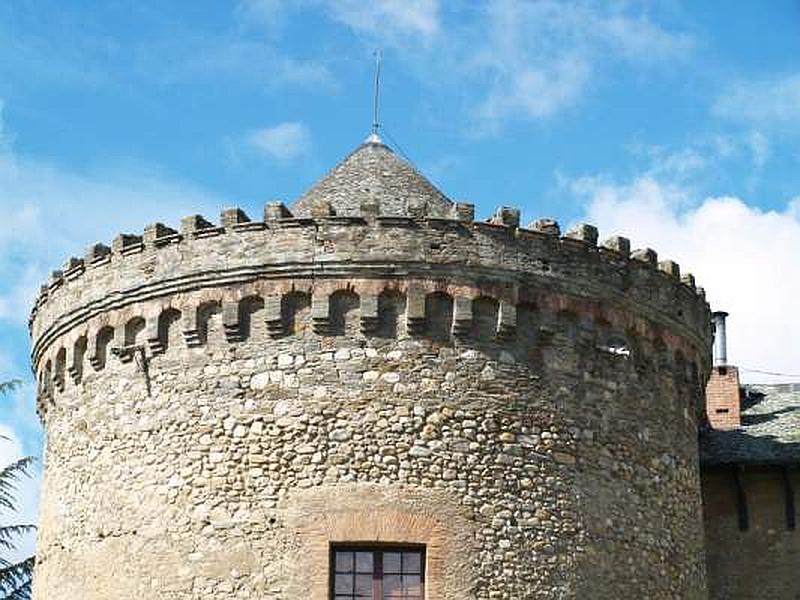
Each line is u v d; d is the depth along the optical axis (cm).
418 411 2523
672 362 2816
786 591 3198
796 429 3434
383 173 2992
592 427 2633
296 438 2522
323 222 2595
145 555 2558
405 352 2550
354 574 2469
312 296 2575
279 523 2484
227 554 2494
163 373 2645
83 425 2755
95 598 2608
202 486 2544
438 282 2575
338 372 2542
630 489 2661
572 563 2533
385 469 2494
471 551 2472
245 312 2606
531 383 2591
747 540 3247
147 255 2703
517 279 2611
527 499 2530
